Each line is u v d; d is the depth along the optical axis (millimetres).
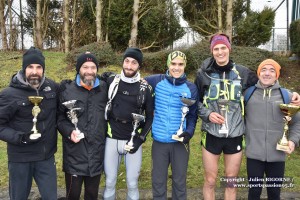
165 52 9812
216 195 4465
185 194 3809
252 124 3592
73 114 3395
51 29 17797
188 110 3596
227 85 3561
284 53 13742
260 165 3598
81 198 4316
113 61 10312
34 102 3186
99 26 12453
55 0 18391
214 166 3738
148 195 4445
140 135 3629
